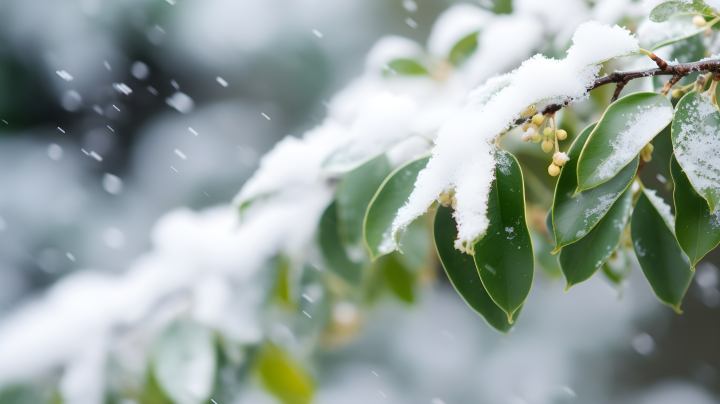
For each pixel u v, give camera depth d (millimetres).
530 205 1127
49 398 1062
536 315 2850
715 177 755
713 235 769
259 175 948
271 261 1094
